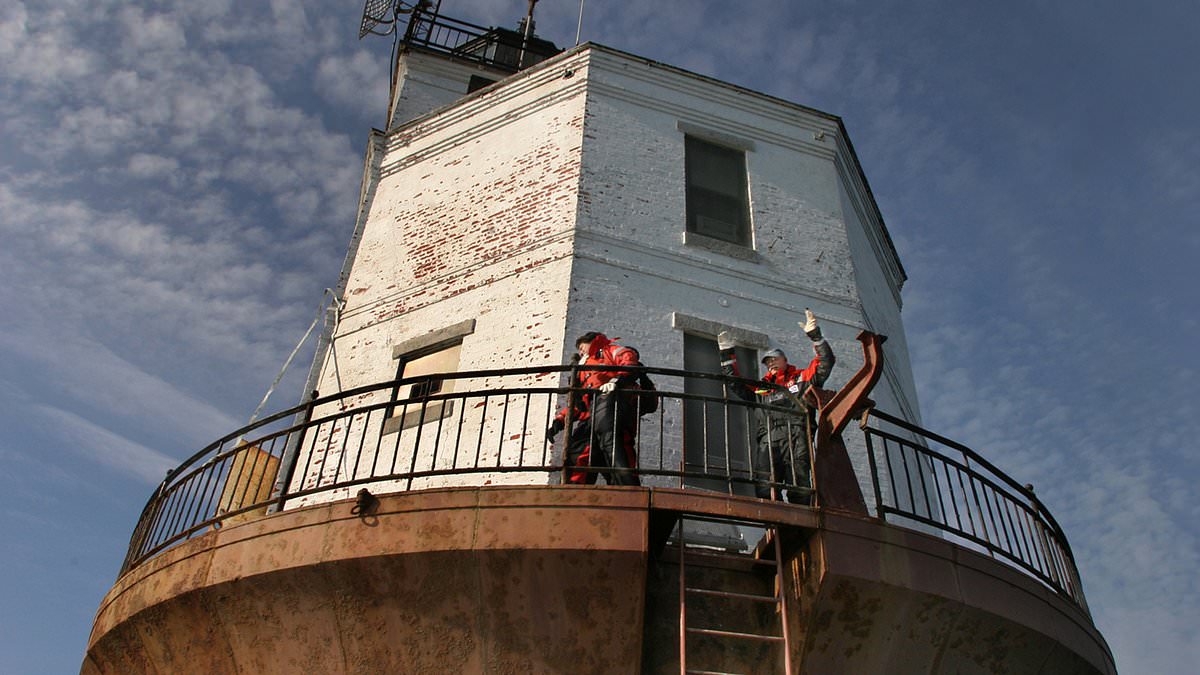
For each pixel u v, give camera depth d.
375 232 12.81
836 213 12.73
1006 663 8.10
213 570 7.82
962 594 7.71
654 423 9.84
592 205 11.40
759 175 12.67
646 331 10.49
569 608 7.35
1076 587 9.05
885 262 14.44
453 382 10.41
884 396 11.97
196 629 7.98
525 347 10.27
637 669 7.35
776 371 9.19
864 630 7.63
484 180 12.45
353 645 7.57
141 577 8.39
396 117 15.74
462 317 11.00
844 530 7.52
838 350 11.36
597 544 7.17
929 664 7.90
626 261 11.02
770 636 7.63
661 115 12.69
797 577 7.67
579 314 10.35
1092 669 8.58
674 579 8.11
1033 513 8.88
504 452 9.53
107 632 8.45
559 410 9.48
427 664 7.45
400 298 11.74
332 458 10.56
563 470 7.51
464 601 7.40
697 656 7.81
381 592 7.47
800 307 11.52
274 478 9.77
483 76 16.69
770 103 13.36
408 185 13.16
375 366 11.21
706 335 10.78
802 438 8.36
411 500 7.54
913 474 11.99
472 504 7.43
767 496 8.66
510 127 12.85
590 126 12.20
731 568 8.19
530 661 7.39
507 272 11.14
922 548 7.73
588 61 12.82
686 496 7.41
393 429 10.42
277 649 7.75
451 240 12.02
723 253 11.61
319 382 11.47
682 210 11.85
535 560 7.27
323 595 7.57
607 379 8.56
